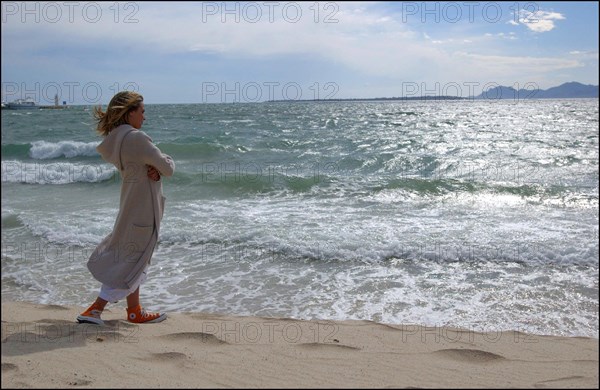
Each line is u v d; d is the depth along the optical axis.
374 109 67.31
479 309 5.25
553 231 8.23
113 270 3.78
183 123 32.81
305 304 5.39
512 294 5.68
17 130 28.48
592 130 30.00
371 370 3.01
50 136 25.20
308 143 21.28
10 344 3.24
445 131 28.59
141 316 3.96
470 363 3.23
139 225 3.77
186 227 8.34
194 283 6.07
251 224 8.59
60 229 8.34
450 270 6.50
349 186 12.05
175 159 17.48
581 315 5.09
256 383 2.74
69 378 2.71
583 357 3.45
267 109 67.25
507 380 2.87
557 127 32.62
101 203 10.73
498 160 17.58
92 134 26.16
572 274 6.35
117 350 3.21
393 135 25.55
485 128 31.38
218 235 7.87
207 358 3.14
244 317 4.39
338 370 2.99
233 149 18.64
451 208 10.08
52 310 4.49
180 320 4.13
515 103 108.75
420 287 5.91
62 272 6.49
